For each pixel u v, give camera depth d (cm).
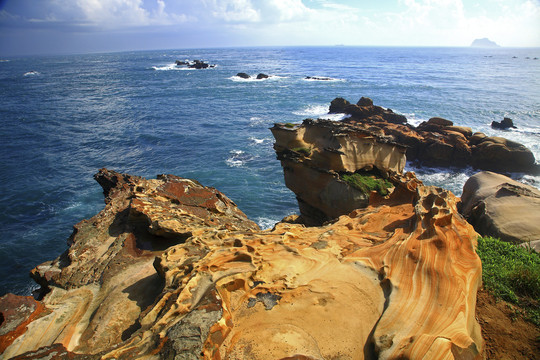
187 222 1001
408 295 584
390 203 1198
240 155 3453
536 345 582
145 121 4991
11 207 2505
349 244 802
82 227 1012
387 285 626
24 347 585
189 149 3691
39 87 8656
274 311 576
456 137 3064
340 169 1539
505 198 1335
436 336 484
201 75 11175
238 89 7912
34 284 1745
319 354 497
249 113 5419
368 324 555
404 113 5044
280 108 5756
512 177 2819
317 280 658
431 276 615
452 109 5188
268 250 766
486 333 605
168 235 920
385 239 794
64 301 723
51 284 795
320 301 599
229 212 1287
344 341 522
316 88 7794
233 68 13775
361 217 1004
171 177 1409
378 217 984
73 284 781
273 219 2267
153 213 992
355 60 18350
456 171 2962
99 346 583
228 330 515
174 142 3947
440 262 645
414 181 1216
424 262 647
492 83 7925
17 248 2028
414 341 479
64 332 619
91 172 3142
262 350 497
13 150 3769
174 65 15662
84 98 6969
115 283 770
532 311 651
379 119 4025
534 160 2853
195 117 5203
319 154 1580
